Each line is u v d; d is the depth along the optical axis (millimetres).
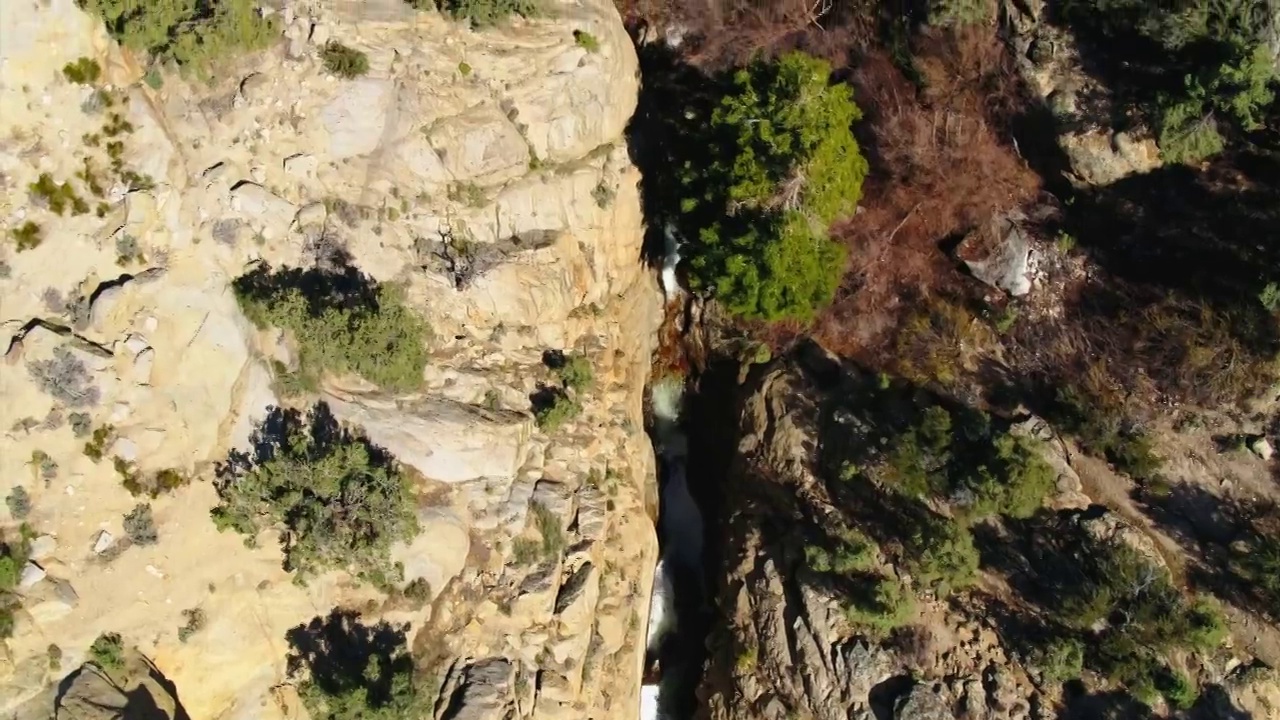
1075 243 37562
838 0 38969
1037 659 33094
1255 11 32469
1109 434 35031
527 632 31781
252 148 30875
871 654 34438
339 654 29828
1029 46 36812
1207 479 34469
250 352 30625
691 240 38438
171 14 29078
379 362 31281
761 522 38188
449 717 29859
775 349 40125
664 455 41281
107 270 29031
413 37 32500
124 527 28500
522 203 35094
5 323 27891
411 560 30547
